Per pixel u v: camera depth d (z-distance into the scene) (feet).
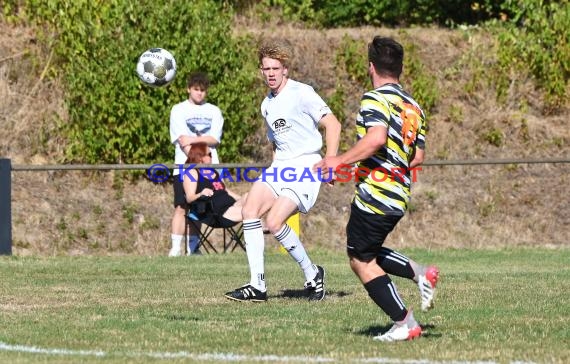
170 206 166.09
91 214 160.76
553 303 83.97
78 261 125.90
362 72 192.95
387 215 61.67
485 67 198.80
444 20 219.61
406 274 64.08
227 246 148.15
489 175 182.29
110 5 172.45
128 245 156.87
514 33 198.80
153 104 166.61
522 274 111.55
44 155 172.14
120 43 167.12
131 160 168.96
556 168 185.68
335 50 195.93
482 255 143.23
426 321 73.61
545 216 174.50
